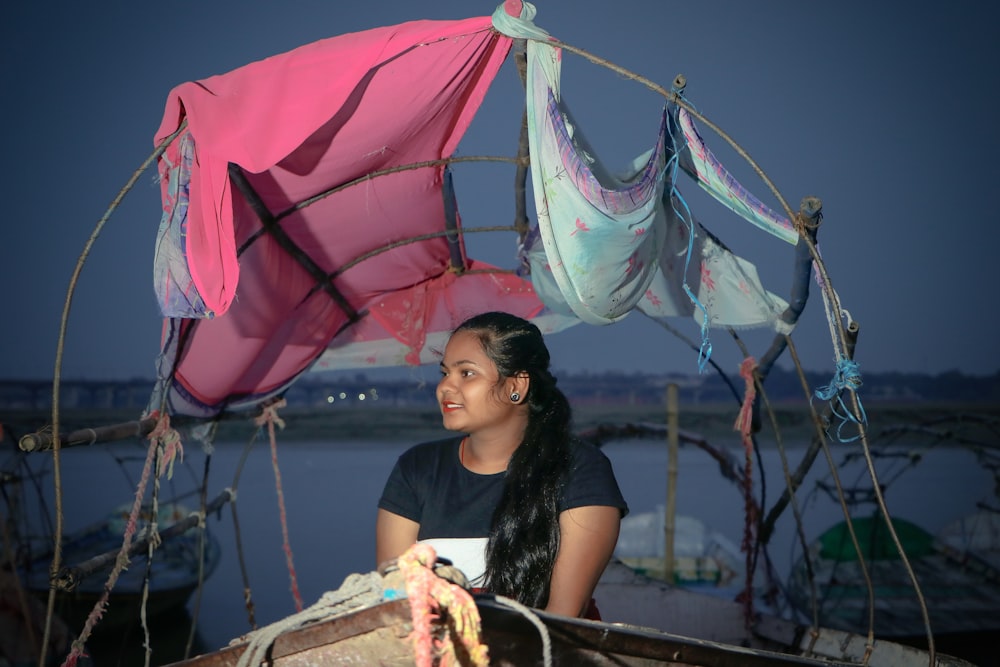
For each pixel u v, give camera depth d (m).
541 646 1.92
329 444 27.23
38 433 3.14
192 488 17.11
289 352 4.75
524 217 4.48
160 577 8.84
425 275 4.96
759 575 9.77
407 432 28.62
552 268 3.18
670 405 8.50
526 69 3.29
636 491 17.20
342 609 1.89
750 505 5.22
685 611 5.29
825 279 3.04
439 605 1.73
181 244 3.08
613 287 3.34
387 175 3.91
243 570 5.31
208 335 3.95
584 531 2.36
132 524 3.73
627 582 5.68
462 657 1.79
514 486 2.40
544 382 2.49
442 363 2.50
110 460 23.14
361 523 13.95
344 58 2.97
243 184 3.56
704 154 3.21
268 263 4.10
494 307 5.11
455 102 3.57
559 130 3.02
